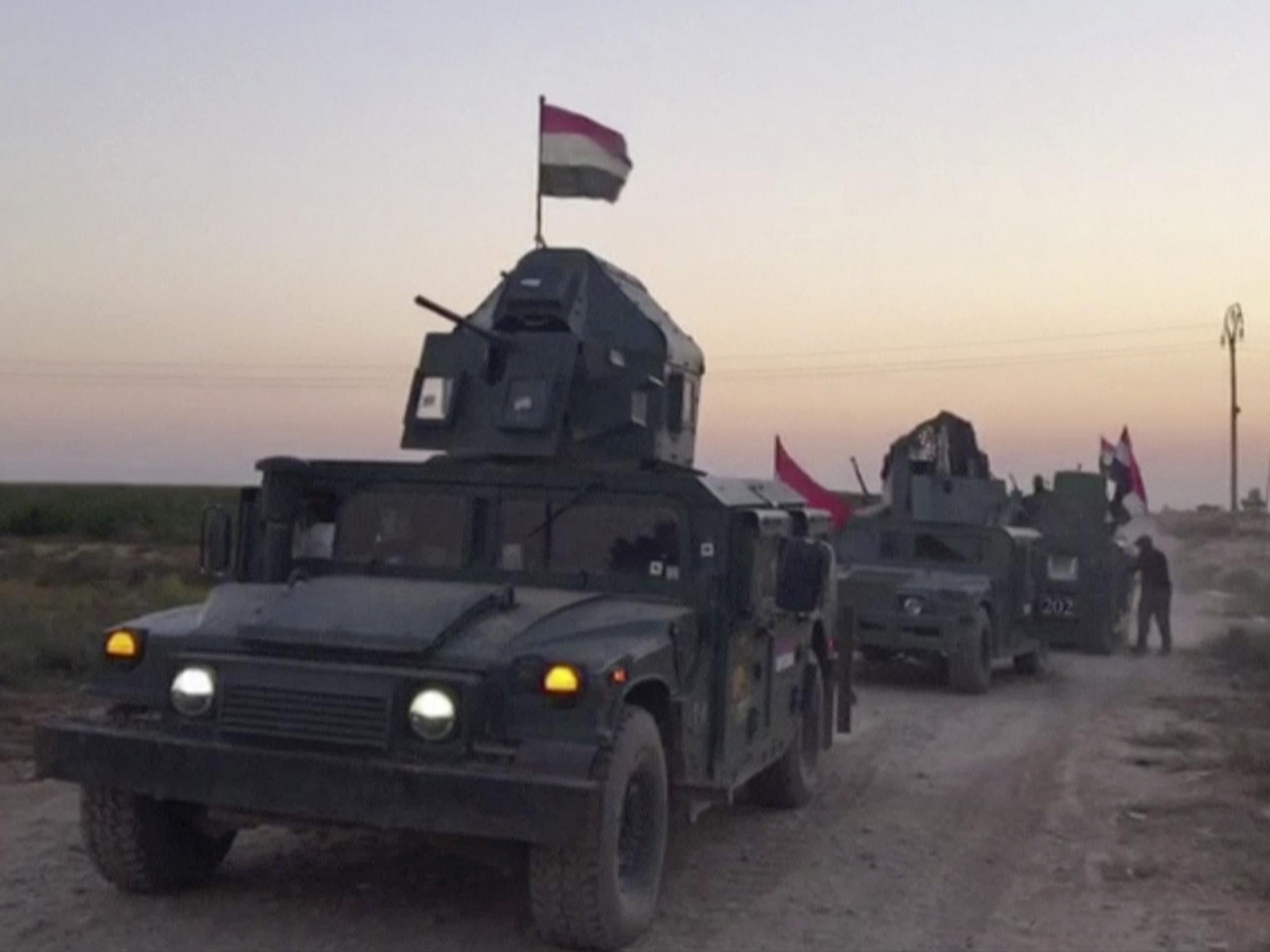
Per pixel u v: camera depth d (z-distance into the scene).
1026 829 9.55
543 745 6.06
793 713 9.41
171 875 7.11
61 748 6.52
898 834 9.31
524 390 8.17
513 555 7.56
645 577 7.40
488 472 7.64
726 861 8.44
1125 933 7.18
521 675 6.14
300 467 7.73
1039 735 13.83
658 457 8.50
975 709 15.78
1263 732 13.87
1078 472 22.72
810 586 7.50
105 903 7.02
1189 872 8.41
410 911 7.02
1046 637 20.56
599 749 6.08
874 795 10.62
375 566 7.68
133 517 49.78
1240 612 31.61
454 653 6.26
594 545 7.50
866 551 18.73
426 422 8.30
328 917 6.89
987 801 10.48
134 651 6.66
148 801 6.90
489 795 5.91
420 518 7.71
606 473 7.50
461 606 6.57
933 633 17.11
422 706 6.08
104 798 6.85
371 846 8.20
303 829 6.86
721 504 7.37
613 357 8.39
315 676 6.20
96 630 16.67
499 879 7.57
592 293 8.65
